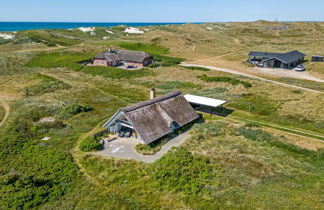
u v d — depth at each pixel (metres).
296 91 50.72
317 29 159.25
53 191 21.05
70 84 58.81
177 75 66.88
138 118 29.27
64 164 25.03
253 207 18.53
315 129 34.03
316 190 20.42
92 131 33.53
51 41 108.06
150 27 175.88
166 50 108.62
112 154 27.12
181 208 18.80
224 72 70.25
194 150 27.78
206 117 38.91
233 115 40.06
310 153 27.31
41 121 36.97
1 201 19.31
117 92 53.41
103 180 22.69
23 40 105.62
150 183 21.83
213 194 20.11
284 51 100.69
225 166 24.20
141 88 56.56
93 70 71.25
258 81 59.06
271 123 36.53
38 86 55.12
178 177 22.42
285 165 24.70
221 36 143.75
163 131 30.25
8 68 69.31
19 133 32.44
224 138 31.25
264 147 28.97
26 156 26.50
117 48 102.12
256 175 22.69
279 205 18.62
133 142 29.89
